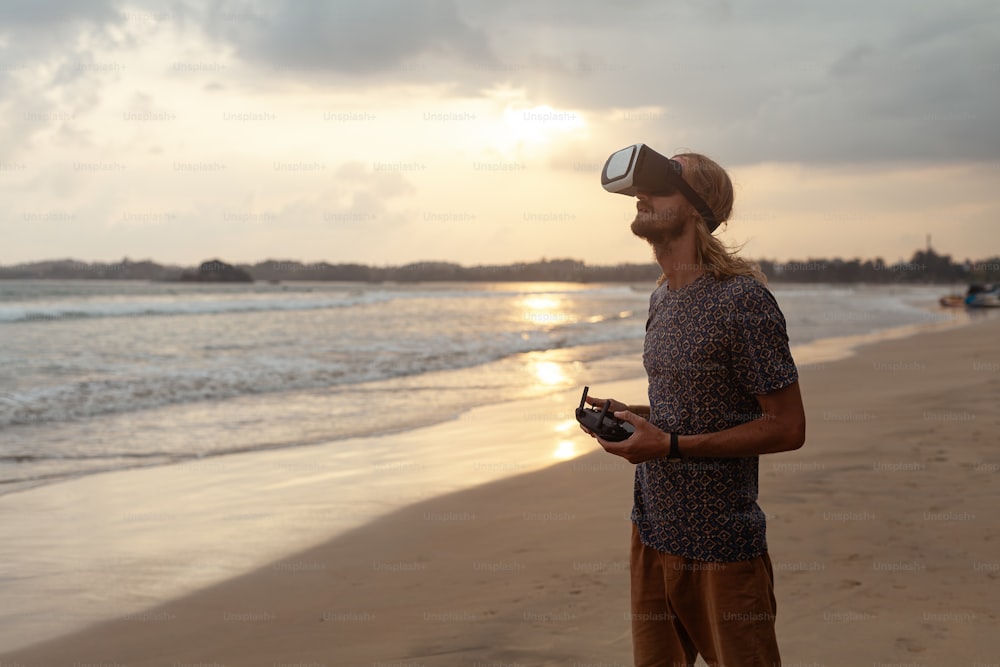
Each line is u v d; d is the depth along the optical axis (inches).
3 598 179.0
